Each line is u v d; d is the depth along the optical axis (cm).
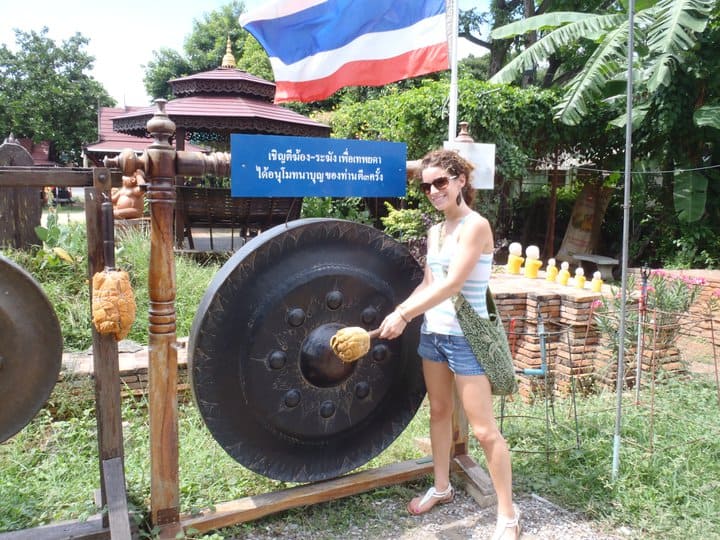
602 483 343
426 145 1059
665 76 944
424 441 388
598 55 977
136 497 303
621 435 401
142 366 451
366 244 307
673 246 1127
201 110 893
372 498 334
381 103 1192
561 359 537
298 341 291
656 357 529
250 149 277
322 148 297
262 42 453
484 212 1109
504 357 283
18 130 3462
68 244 641
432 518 317
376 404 324
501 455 285
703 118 945
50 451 374
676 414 438
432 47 405
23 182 241
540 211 1351
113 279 242
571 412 450
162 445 272
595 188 1233
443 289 265
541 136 1159
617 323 526
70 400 422
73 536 258
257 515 298
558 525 308
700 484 341
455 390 351
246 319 275
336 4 429
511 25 1153
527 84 2161
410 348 332
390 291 318
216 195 841
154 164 256
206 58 3469
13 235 698
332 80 445
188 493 320
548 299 543
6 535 258
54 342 243
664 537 296
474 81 1079
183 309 602
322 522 308
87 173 250
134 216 841
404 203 1100
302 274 287
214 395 273
